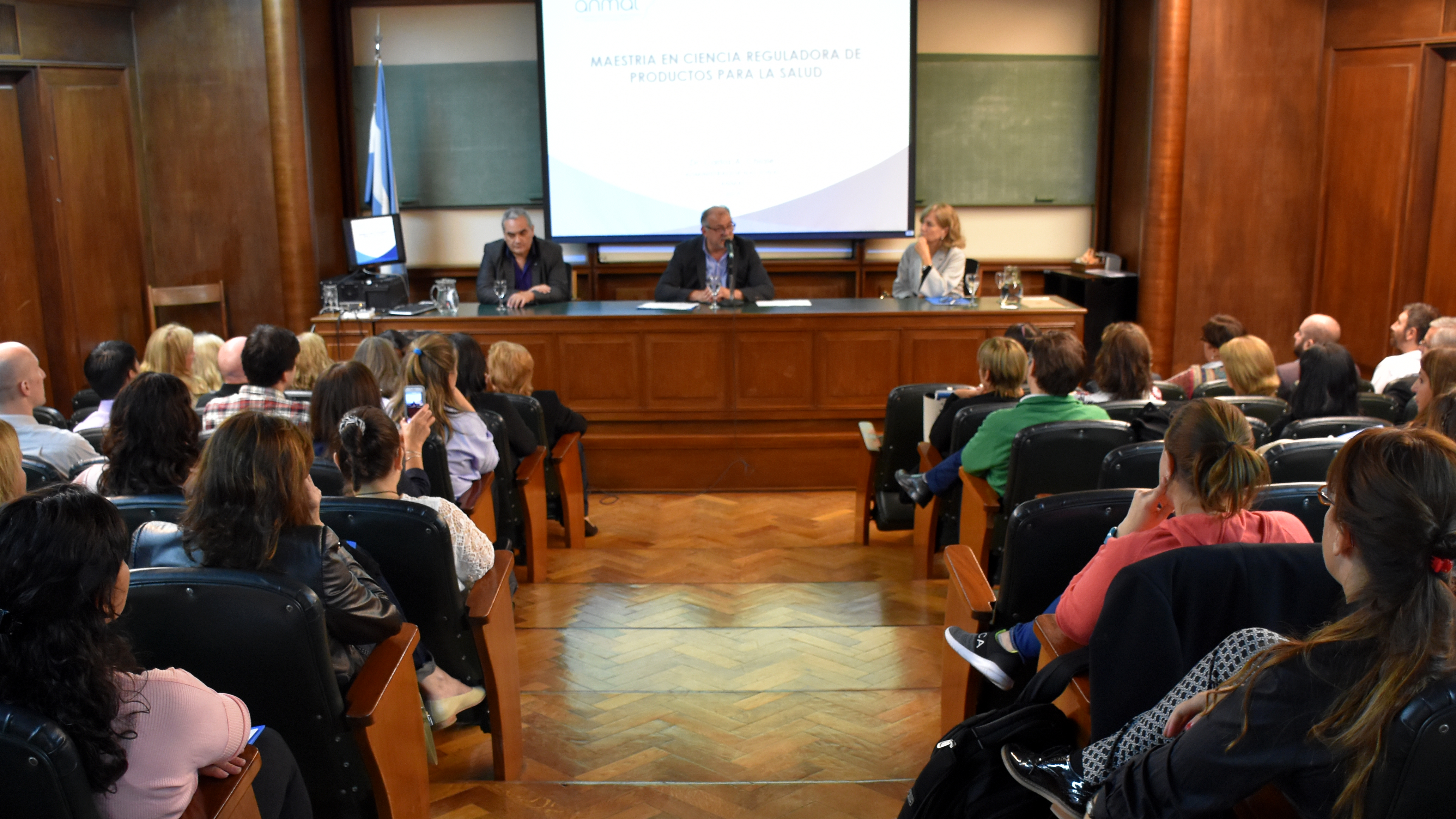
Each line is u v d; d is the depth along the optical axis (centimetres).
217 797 148
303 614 170
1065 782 157
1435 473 110
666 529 495
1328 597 155
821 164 741
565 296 594
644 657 329
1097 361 374
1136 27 715
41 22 618
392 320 538
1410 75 648
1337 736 112
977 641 225
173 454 239
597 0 721
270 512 188
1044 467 301
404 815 204
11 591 127
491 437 351
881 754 262
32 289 636
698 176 743
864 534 467
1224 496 173
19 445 230
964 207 773
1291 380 454
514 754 256
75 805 125
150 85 668
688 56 727
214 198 680
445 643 241
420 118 761
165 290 670
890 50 726
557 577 418
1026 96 758
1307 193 685
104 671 132
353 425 240
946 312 538
